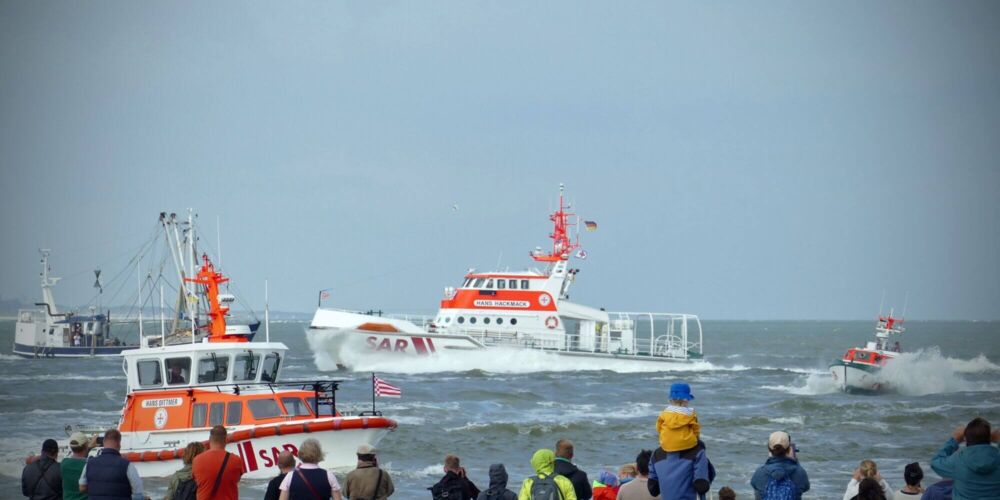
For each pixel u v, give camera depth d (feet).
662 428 164.04
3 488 351.67
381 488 196.13
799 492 174.29
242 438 331.98
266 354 360.28
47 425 534.78
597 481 231.71
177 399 345.92
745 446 484.33
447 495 207.92
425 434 499.51
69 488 191.52
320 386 361.10
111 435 191.83
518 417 586.45
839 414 620.08
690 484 160.86
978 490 162.30
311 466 188.65
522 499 183.52
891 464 433.89
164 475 342.23
